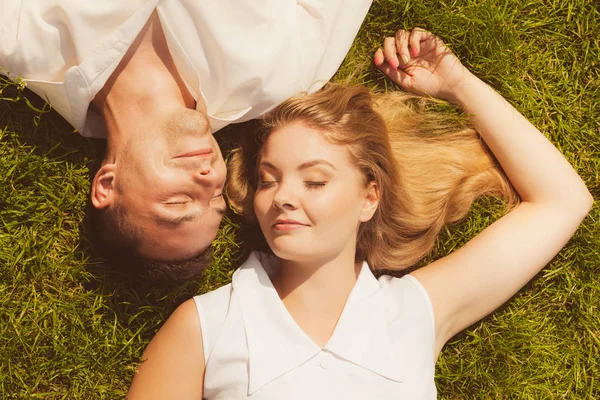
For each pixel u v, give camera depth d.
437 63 2.17
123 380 2.11
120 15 1.74
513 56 2.26
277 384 1.79
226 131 2.16
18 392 2.04
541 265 2.03
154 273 1.92
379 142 1.97
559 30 2.27
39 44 1.79
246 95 1.90
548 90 2.26
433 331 1.94
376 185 1.98
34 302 2.07
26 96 2.05
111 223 1.83
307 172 1.83
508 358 2.25
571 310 2.28
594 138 2.26
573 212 2.04
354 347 1.82
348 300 1.89
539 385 2.25
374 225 2.13
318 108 1.88
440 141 2.19
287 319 1.84
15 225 2.07
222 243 2.18
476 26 2.21
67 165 2.08
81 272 2.09
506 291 2.01
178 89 1.89
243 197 2.14
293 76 1.93
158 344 1.89
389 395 1.81
